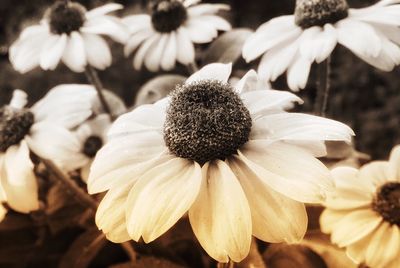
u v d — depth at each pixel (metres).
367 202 0.21
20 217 0.27
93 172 0.16
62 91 0.23
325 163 0.24
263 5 0.60
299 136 0.15
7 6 0.58
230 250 0.14
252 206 0.15
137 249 0.24
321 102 0.24
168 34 0.27
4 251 0.27
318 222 0.22
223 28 0.27
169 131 0.16
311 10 0.23
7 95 0.46
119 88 0.45
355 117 0.51
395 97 0.51
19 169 0.21
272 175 0.15
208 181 0.15
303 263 0.22
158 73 0.45
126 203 0.15
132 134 0.17
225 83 0.17
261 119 0.16
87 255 0.24
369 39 0.21
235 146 0.16
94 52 0.26
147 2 0.51
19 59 0.26
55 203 0.26
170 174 0.15
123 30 0.26
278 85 0.48
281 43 0.23
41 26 0.27
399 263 0.19
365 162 0.25
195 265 0.25
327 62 0.23
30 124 0.22
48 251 0.27
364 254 0.20
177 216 0.14
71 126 0.22
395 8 0.21
